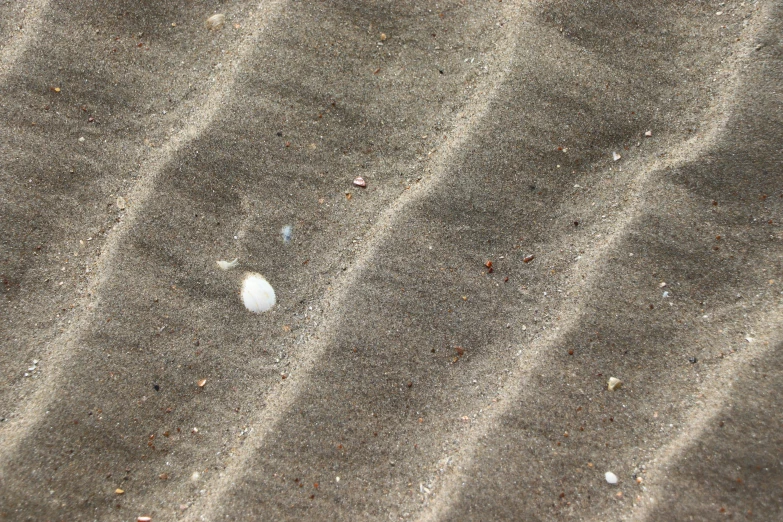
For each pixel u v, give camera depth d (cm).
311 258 122
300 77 124
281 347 121
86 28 124
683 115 122
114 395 120
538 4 124
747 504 118
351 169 123
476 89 123
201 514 119
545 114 123
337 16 124
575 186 122
